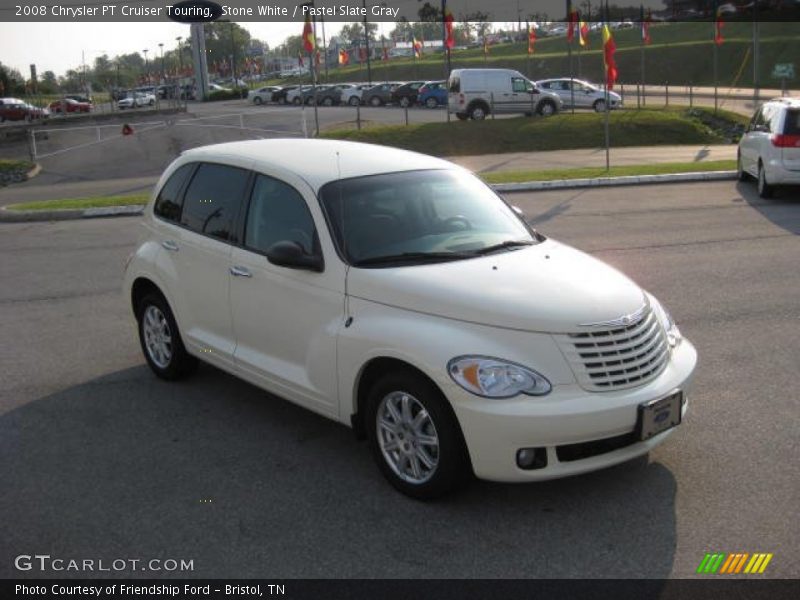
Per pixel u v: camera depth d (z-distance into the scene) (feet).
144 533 13.25
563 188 59.67
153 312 20.66
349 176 16.70
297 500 14.24
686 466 15.21
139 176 87.61
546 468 12.89
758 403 18.20
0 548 12.88
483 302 13.44
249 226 17.30
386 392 14.15
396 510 13.82
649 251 35.91
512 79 121.39
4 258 39.06
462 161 86.07
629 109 130.62
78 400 19.47
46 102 249.96
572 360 13.02
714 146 97.30
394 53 393.91
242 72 424.87
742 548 12.43
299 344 15.90
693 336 23.40
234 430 17.44
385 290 14.38
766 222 42.42
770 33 248.73
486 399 12.68
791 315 25.32
